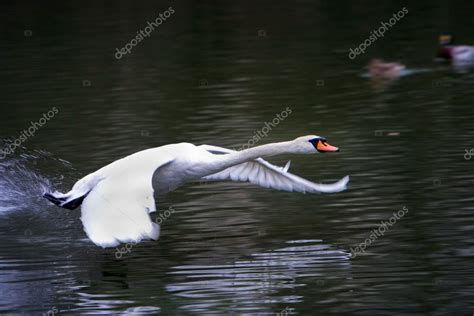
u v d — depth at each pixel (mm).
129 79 26141
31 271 11695
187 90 24125
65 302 10602
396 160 16156
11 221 14039
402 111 20281
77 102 23125
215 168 11203
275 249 12109
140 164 10180
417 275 10992
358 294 10477
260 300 10398
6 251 12547
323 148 11102
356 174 15484
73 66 28500
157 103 22594
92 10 41562
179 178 11266
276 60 28109
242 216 13688
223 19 38219
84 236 13219
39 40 34000
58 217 14273
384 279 10906
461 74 24562
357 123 19375
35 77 26906
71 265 11898
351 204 13906
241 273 11297
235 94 23312
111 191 9453
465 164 15578
